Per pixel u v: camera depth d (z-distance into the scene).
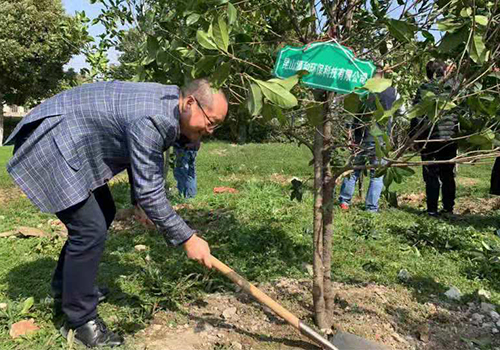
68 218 2.61
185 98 2.42
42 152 2.50
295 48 2.38
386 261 4.25
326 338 2.92
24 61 19.80
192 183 6.76
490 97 2.22
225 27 2.01
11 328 2.92
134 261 4.13
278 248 4.41
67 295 2.72
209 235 4.76
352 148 2.87
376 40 2.81
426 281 3.83
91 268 2.71
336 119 2.72
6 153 13.25
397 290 3.67
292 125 2.91
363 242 4.76
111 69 3.79
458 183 9.25
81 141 2.49
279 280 3.73
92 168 2.58
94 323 2.82
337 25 2.59
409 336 3.04
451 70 2.46
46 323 3.04
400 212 6.20
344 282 3.77
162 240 4.66
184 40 2.56
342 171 2.78
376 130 2.15
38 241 4.62
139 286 3.58
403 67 3.54
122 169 2.73
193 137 2.51
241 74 2.07
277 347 2.83
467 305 3.51
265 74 2.68
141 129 2.35
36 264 4.07
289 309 3.26
